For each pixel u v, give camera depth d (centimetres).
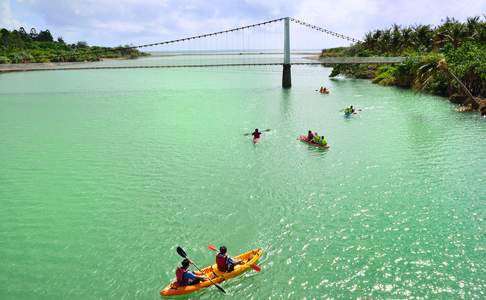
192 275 1516
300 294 1476
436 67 5359
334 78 10850
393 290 1472
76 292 1527
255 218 2064
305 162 2955
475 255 1667
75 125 4509
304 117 4731
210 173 2761
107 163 3039
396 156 3044
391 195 2306
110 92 7881
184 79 11556
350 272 1587
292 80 10450
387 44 11488
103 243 1866
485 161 2858
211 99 6606
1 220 2123
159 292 1520
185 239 1880
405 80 7588
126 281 1588
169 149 3394
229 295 1493
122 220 2088
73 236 1939
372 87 8056
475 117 4459
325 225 1967
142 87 8969
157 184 2578
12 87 9069
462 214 2041
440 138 3541
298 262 1667
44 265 1706
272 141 3591
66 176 2770
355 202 2225
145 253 1775
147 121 4672
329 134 3812
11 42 18238
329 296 1456
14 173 2855
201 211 2162
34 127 4434
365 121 4388
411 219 2003
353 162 2923
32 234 1967
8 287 1562
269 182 2562
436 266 1602
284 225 1983
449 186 2417
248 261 1648
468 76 5434
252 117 4806
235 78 11775
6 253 1802
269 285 1534
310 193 2367
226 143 3556
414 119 4425
